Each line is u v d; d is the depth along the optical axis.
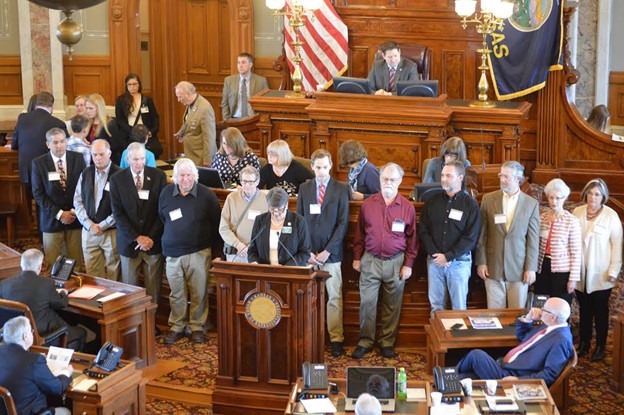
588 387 7.02
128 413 6.11
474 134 9.53
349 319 7.79
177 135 10.24
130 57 12.46
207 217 7.71
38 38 12.30
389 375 5.70
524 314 6.64
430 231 7.35
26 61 12.34
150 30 12.95
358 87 9.47
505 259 7.28
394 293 7.48
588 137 11.17
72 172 8.56
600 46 12.73
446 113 9.20
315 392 5.79
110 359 6.06
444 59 11.28
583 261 7.36
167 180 8.29
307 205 7.43
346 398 5.68
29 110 9.78
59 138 8.48
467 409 5.59
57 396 5.94
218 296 6.61
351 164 7.92
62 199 8.56
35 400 5.62
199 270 7.75
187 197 7.66
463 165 7.25
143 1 12.86
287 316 6.51
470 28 11.15
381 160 9.45
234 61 12.42
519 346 6.32
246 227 7.49
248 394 6.64
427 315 7.70
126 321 7.17
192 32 13.08
